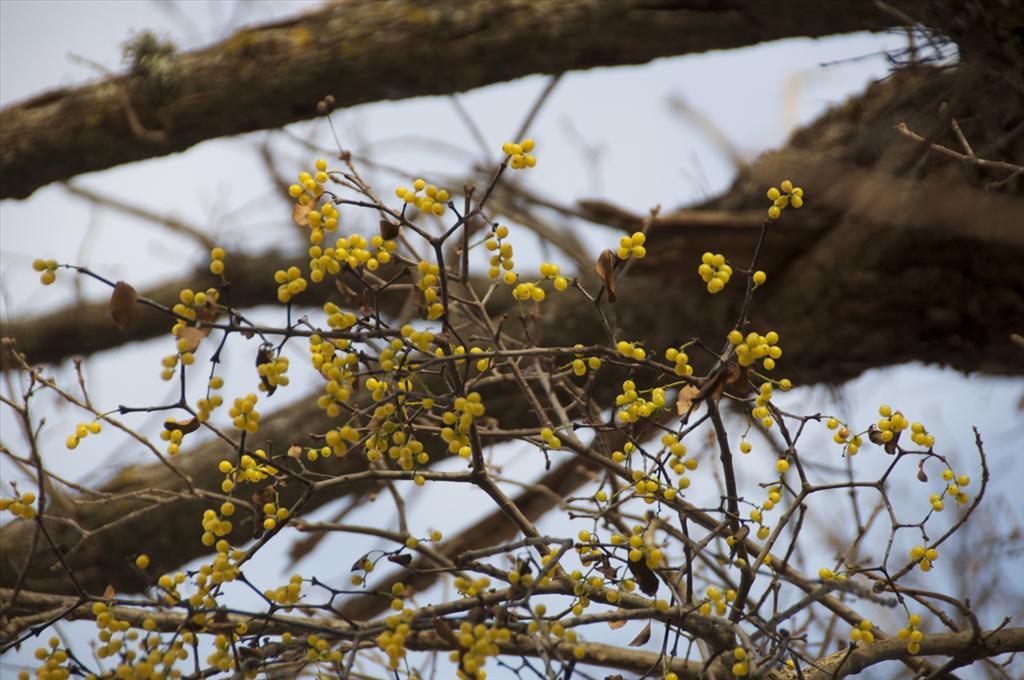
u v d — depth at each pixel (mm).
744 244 7141
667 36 7742
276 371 3611
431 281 3777
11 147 8422
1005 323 6770
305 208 3678
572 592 3986
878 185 6691
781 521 3941
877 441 3863
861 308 7020
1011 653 4188
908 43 5836
